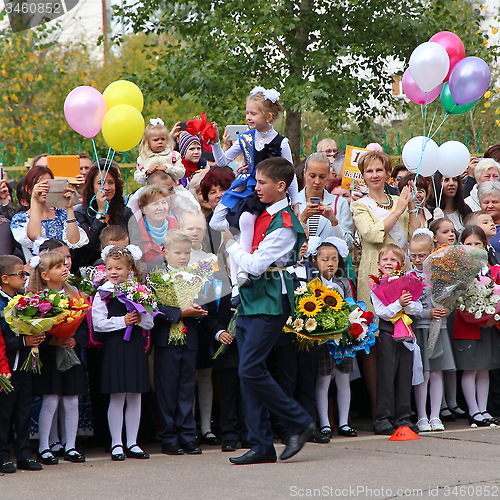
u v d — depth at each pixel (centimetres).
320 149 1430
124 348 967
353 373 1128
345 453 954
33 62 2855
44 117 2858
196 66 2272
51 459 937
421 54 1160
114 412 966
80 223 1069
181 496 770
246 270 886
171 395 991
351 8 2342
